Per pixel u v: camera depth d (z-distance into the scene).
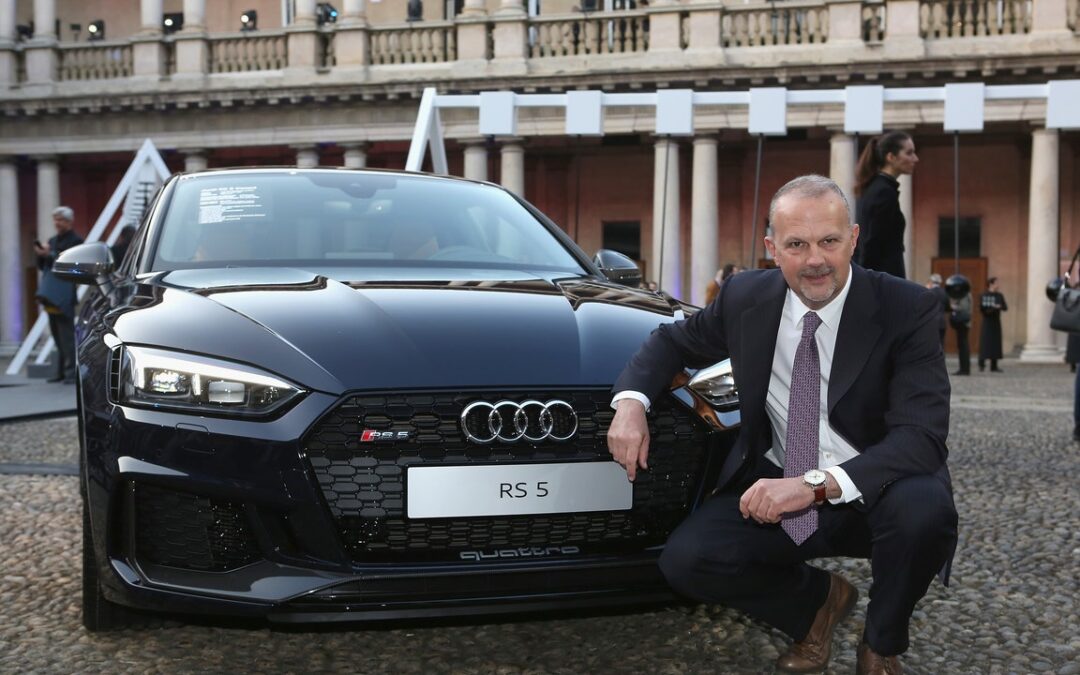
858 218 5.78
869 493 2.42
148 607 2.68
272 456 2.58
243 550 2.66
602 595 2.70
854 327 2.54
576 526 2.73
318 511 2.59
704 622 3.31
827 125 25.20
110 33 33.38
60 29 33.66
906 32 24.67
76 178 32.81
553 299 3.25
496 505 2.64
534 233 4.20
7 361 28.97
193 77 29.61
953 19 24.73
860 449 2.57
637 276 4.12
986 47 24.38
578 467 2.69
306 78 28.66
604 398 2.74
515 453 2.67
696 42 25.94
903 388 2.50
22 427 8.59
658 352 2.73
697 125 25.89
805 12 25.47
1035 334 24.20
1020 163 26.53
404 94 27.80
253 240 3.80
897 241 5.69
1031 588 3.75
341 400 2.61
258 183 4.23
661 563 2.67
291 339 2.76
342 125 28.70
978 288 26.91
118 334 2.91
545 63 27.02
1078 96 9.57
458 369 2.69
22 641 3.12
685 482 2.83
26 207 33.31
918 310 2.54
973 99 9.85
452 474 2.62
